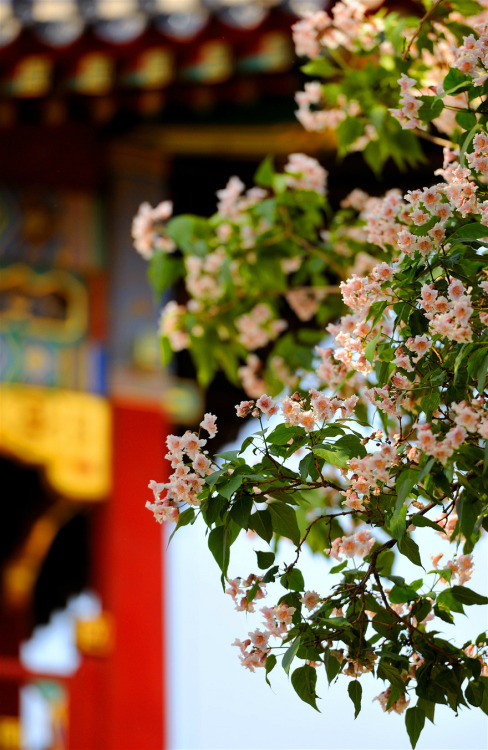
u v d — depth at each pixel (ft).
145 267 27.40
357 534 11.64
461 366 10.83
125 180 27.37
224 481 10.86
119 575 25.23
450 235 11.19
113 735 23.95
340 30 17.80
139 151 27.09
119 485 25.91
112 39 23.66
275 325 19.84
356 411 14.70
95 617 24.81
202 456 10.87
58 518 30.53
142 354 26.84
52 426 25.82
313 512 15.60
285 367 19.29
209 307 19.57
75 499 25.55
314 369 19.13
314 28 17.85
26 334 26.27
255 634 11.08
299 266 19.74
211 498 10.77
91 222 27.40
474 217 11.71
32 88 24.14
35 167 26.91
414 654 11.46
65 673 24.32
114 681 24.39
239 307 19.53
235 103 24.73
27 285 26.76
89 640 24.62
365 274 19.16
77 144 26.66
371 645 11.40
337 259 19.36
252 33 23.06
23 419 25.62
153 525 25.86
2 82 24.25
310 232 19.34
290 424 10.96
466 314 10.44
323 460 11.33
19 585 30.78
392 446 10.82
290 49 23.24
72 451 25.81
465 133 12.39
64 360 26.40
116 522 25.62
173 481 10.76
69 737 23.82
